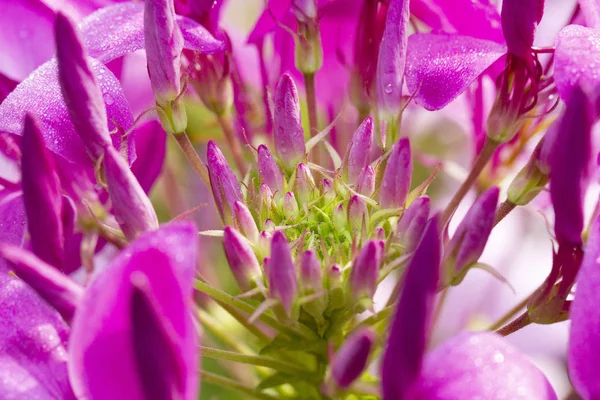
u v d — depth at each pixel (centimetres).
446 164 29
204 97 26
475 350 21
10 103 24
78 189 25
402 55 24
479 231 23
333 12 26
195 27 25
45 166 23
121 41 24
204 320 26
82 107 23
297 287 23
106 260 26
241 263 23
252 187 24
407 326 21
